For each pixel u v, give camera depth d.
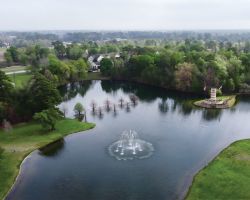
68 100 156.88
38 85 115.56
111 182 75.06
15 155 89.50
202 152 90.25
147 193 70.00
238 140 98.25
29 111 115.38
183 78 168.38
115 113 131.62
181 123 117.00
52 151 93.31
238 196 65.38
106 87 189.50
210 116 125.38
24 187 73.56
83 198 68.88
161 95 163.75
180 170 79.75
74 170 81.44
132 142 98.75
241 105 141.12
